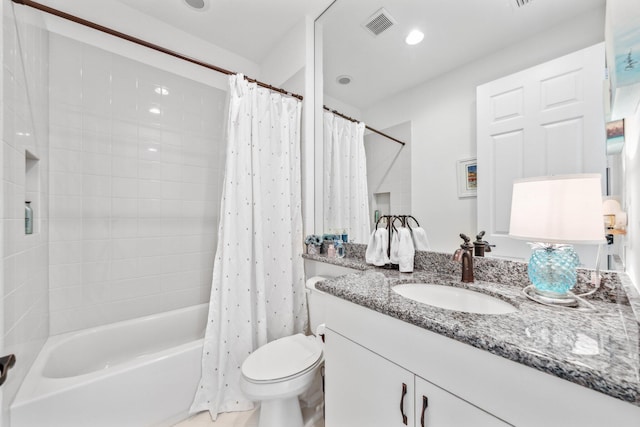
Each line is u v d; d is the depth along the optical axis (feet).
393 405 2.70
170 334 6.09
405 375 2.59
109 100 5.62
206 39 6.95
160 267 6.29
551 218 2.54
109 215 5.63
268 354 4.41
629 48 1.66
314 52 6.26
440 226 4.09
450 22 3.95
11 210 3.20
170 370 4.50
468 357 2.14
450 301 3.46
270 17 6.23
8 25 3.26
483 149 3.61
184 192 6.65
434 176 4.16
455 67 3.90
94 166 5.45
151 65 6.16
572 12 2.92
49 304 4.92
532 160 3.19
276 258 5.98
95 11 5.47
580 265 2.96
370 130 5.16
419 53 4.34
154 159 6.21
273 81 7.34
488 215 3.57
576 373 1.57
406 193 4.55
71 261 5.19
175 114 6.51
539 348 1.80
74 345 4.90
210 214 7.07
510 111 3.37
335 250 5.73
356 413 3.09
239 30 6.65
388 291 3.19
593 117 2.78
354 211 5.52
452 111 3.94
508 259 3.40
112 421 3.90
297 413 4.28
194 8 5.92
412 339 2.53
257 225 5.54
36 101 4.34
